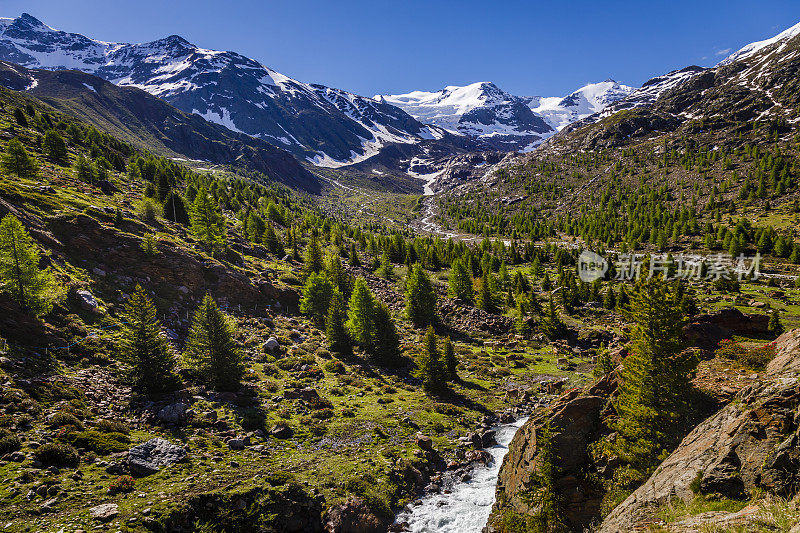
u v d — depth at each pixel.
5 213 44.09
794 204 154.00
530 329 75.75
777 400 12.67
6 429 21.17
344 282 85.38
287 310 64.69
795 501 9.35
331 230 154.38
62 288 38.97
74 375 30.08
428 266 137.00
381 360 51.97
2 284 31.89
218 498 20.42
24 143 98.25
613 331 72.88
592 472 19.50
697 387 21.58
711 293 95.44
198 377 36.44
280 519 20.84
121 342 33.94
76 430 23.66
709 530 9.80
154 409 29.12
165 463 22.70
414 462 28.73
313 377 43.72
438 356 44.94
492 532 21.69
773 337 41.62
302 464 26.52
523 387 47.59
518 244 198.25
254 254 88.38
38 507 17.25
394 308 82.25
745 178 193.75
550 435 20.58
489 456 30.94
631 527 12.75
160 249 55.47
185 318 48.41
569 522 18.33
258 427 30.42
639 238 158.38
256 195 186.00
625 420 19.66
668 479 13.91
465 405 41.09
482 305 88.44
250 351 46.91
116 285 46.44
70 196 64.12
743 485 11.34
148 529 17.52
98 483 19.88
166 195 90.50
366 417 35.38
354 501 23.42
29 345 30.72
